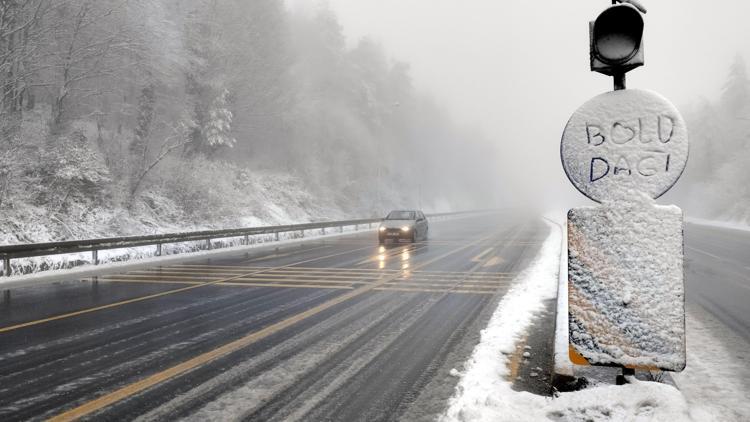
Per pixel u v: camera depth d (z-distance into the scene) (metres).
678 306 3.39
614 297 3.50
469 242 23.80
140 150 26.72
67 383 5.03
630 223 3.48
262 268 14.66
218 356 5.93
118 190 23.89
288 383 5.00
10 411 4.33
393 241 24.86
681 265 3.40
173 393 4.74
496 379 4.91
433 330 7.16
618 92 3.53
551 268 13.28
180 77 31.95
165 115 30.95
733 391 4.72
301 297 9.84
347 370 5.40
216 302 9.37
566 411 3.68
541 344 6.23
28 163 20.66
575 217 3.59
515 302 8.98
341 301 9.41
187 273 13.66
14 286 11.66
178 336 6.88
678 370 3.38
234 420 4.13
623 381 3.79
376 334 6.95
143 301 9.53
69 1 23.50
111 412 4.30
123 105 28.42
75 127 24.62
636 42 3.43
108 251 18.00
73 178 21.38
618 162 3.52
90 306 9.10
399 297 9.80
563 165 3.64
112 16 25.31
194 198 27.69
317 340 6.64
